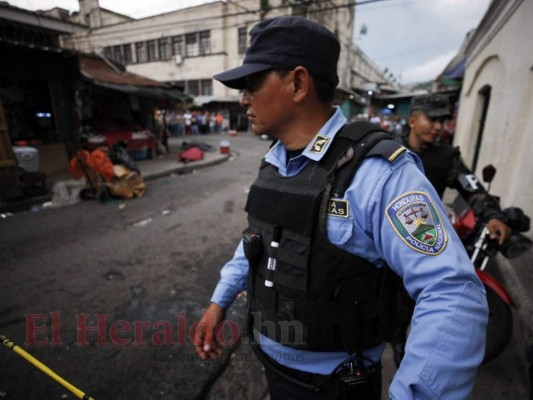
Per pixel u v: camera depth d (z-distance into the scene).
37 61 7.59
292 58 0.77
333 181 0.75
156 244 3.97
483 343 0.59
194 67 25.52
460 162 1.91
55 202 5.73
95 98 9.57
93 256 3.61
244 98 0.88
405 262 0.66
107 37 27.64
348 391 0.85
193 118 22.59
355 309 0.79
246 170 9.49
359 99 33.53
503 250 1.80
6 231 4.38
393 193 0.68
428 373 0.56
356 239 0.74
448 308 0.58
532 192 2.84
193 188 7.10
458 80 12.39
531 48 3.31
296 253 0.80
